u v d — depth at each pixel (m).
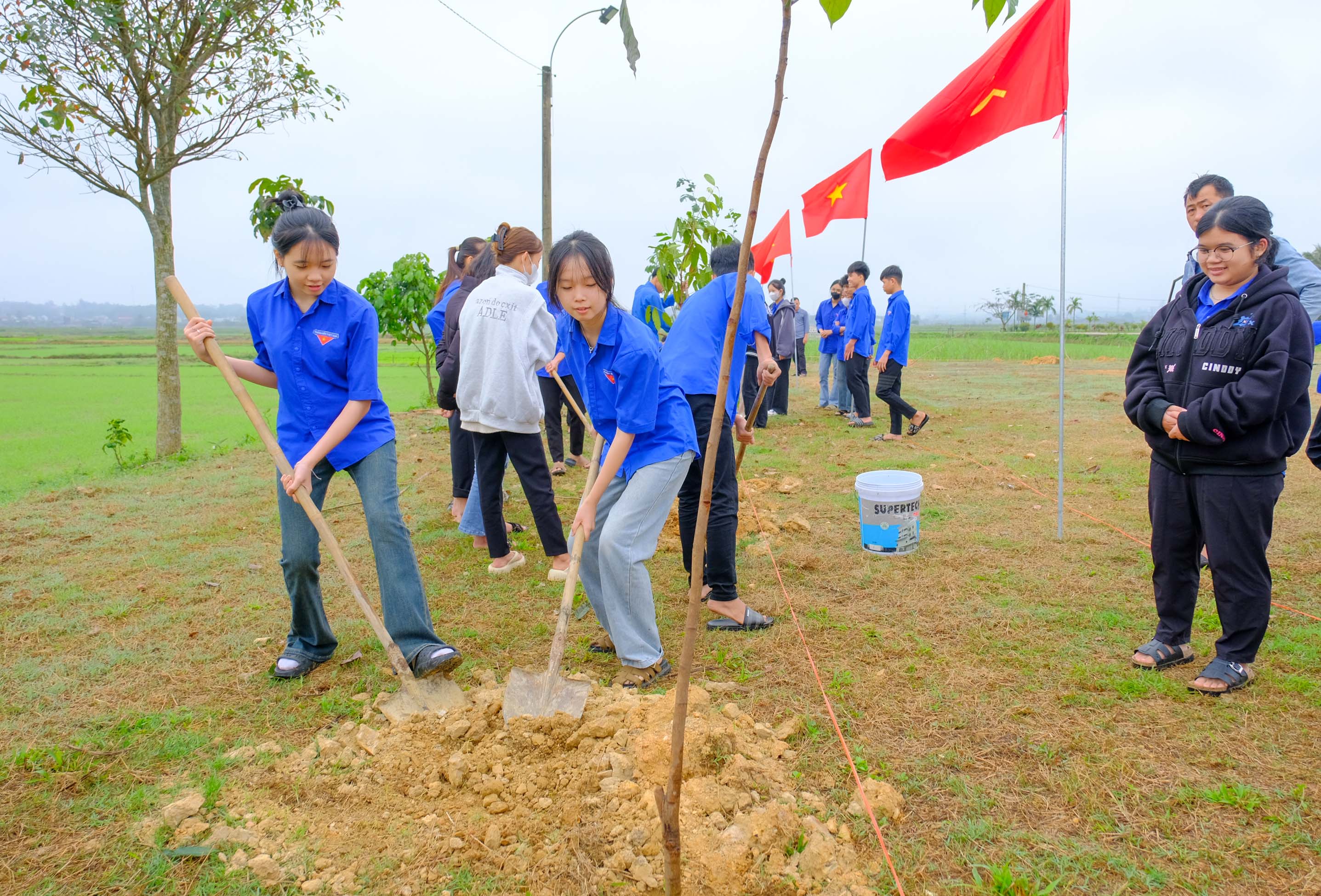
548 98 11.27
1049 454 8.00
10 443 9.95
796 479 6.94
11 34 6.99
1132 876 2.14
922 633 3.75
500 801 2.50
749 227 1.56
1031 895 2.09
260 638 3.82
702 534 1.68
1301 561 4.54
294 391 3.22
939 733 2.87
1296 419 2.97
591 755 2.63
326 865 2.26
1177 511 3.21
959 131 5.04
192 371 23.47
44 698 3.25
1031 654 3.49
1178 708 3.00
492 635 3.86
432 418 11.41
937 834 2.34
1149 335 3.36
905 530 4.84
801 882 2.11
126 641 3.82
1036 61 4.71
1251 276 3.00
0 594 4.41
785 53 1.47
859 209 7.87
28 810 2.51
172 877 2.22
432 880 2.20
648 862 2.15
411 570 3.31
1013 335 34.88
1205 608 3.93
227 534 5.64
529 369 4.36
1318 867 2.15
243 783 2.64
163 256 8.63
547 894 2.11
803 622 3.91
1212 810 2.41
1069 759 2.69
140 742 2.92
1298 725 2.84
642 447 3.28
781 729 2.90
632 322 3.09
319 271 3.06
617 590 3.28
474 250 5.39
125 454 9.21
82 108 7.46
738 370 4.02
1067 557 4.76
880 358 9.01
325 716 3.10
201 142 8.28
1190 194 3.91
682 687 1.73
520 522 5.85
